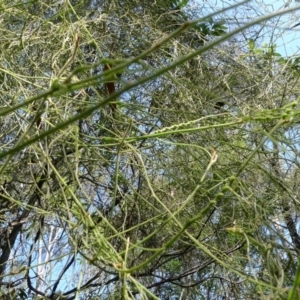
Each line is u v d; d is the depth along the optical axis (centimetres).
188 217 139
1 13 132
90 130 137
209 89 143
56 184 138
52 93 52
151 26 153
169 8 159
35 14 141
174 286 168
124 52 150
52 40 132
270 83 139
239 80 152
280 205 138
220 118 139
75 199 92
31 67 133
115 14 149
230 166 130
